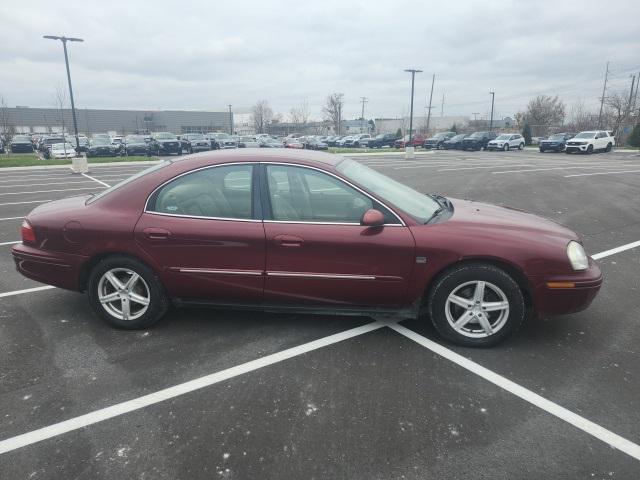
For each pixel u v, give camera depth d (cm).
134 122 8662
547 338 377
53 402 292
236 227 361
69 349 359
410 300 362
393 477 232
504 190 1270
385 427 269
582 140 3347
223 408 287
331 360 342
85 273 391
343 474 234
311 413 281
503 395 300
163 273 374
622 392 303
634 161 2591
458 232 351
